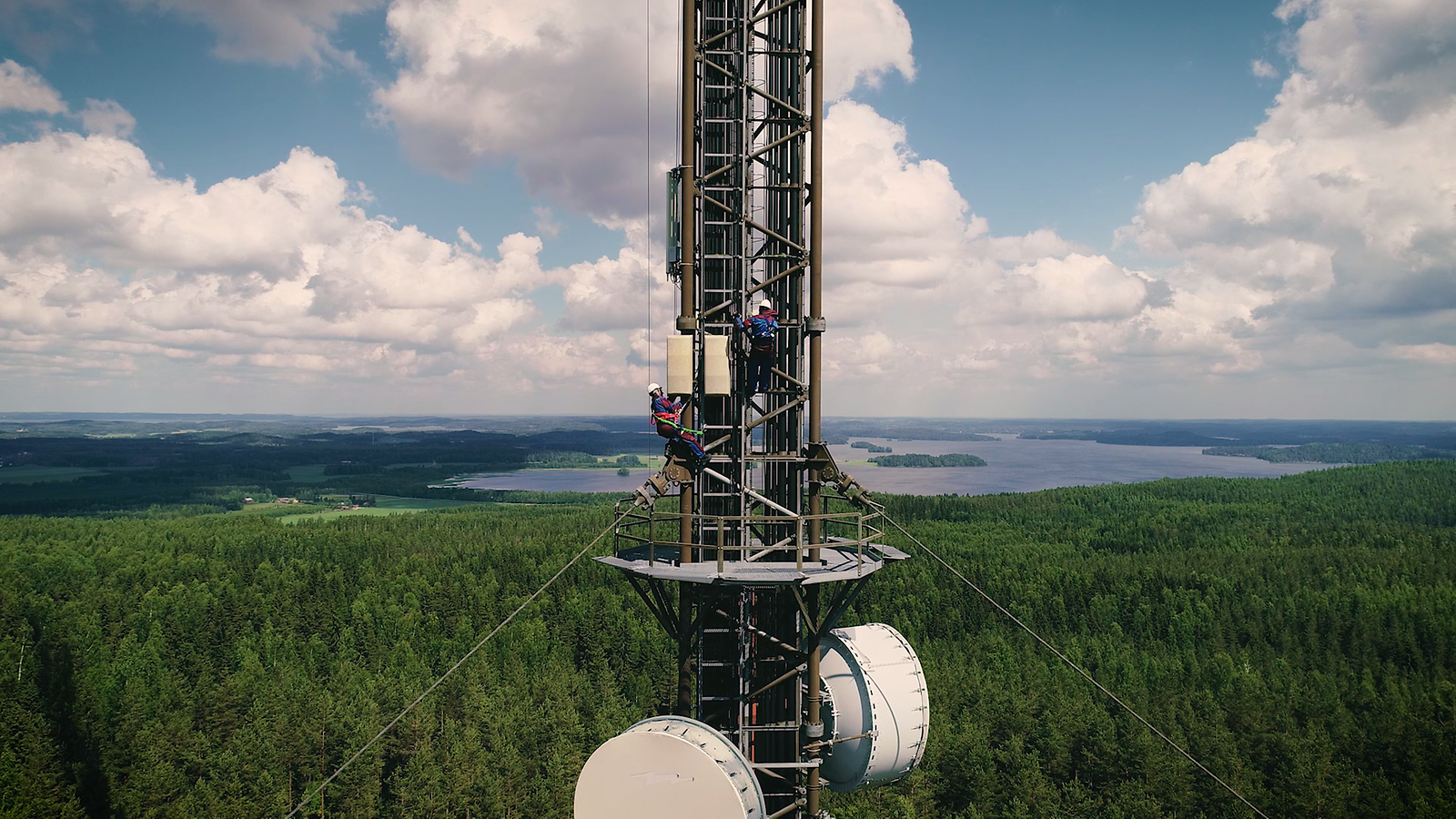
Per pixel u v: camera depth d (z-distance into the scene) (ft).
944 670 338.13
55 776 263.29
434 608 470.39
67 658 358.02
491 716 301.22
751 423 68.39
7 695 306.96
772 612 73.15
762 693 69.97
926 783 266.16
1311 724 295.07
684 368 67.15
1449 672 391.24
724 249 70.08
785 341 71.41
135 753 280.72
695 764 54.80
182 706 317.42
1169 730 287.89
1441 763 284.41
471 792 262.06
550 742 291.38
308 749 276.21
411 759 275.18
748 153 69.21
